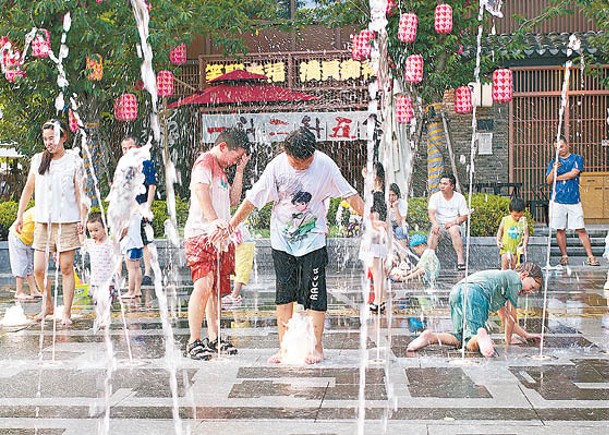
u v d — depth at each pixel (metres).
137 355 6.51
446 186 13.24
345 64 19.89
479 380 5.56
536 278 6.88
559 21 19.83
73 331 7.73
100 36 14.45
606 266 14.20
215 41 17.73
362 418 4.64
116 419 4.66
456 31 16.20
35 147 16.42
